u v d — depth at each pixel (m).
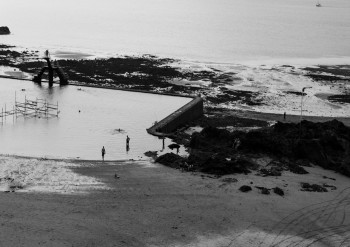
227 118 69.81
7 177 39.59
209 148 50.09
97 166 43.41
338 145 48.47
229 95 86.06
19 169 41.38
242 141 49.97
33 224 31.58
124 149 48.47
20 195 36.16
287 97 87.38
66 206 34.75
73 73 95.81
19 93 69.12
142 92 73.94
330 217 34.94
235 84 96.50
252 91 90.75
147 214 34.16
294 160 47.84
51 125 54.53
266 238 31.59
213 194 38.03
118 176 41.25
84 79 90.44
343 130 52.62
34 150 46.41
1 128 52.50
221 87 92.38
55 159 44.41
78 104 64.50
